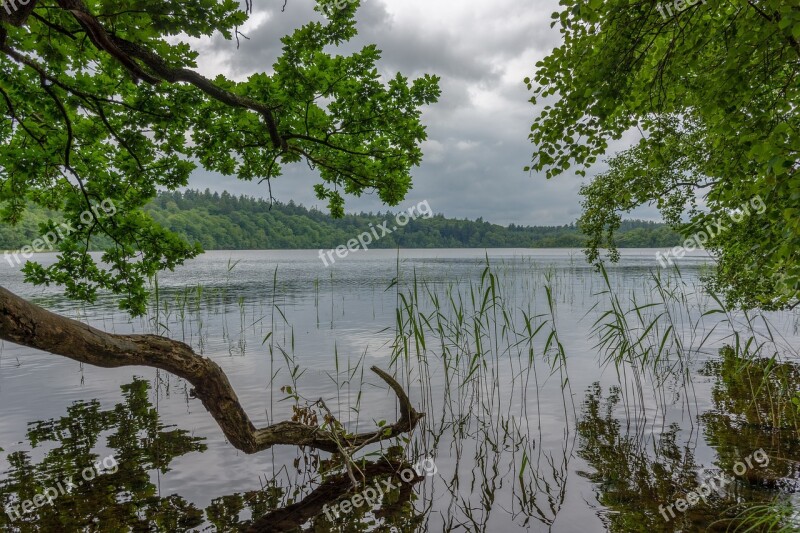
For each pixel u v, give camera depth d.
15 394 8.05
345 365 9.86
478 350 6.70
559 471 4.91
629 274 35.38
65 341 3.07
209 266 60.44
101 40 3.43
